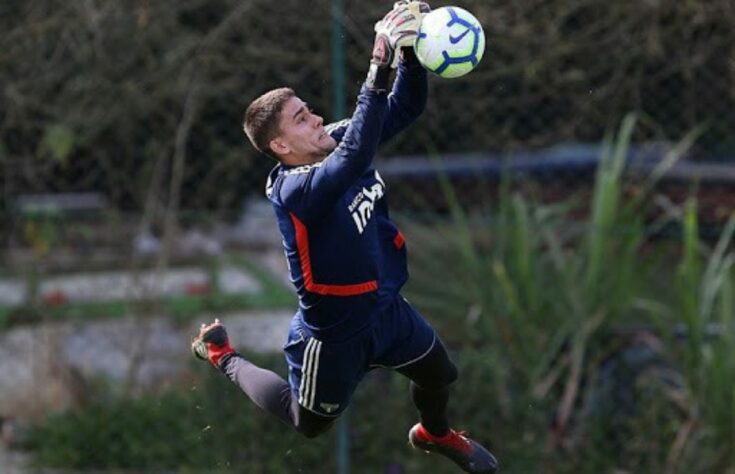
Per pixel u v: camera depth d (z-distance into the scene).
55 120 30.38
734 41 29.84
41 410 29.41
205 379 27.97
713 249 29.92
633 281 27.91
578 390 27.69
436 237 28.23
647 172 31.36
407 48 17.02
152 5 30.02
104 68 30.34
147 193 30.86
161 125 30.64
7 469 27.98
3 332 29.84
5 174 30.61
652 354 27.53
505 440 27.23
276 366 27.72
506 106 30.47
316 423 18.14
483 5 30.00
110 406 28.70
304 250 16.45
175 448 27.97
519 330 27.66
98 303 30.30
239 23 30.05
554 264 28.14
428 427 18.89
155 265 30.94
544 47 30.12
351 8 29.53
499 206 30.56
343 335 17.03
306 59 30.14
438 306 27.94
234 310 31.11
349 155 15.65
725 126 30.30
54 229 30.94
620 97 30.36
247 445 27.56
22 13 30.05
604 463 27.19
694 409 27.02
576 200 30.03
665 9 29.69
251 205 31.70
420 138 30.58
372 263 16.75
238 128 30.83
